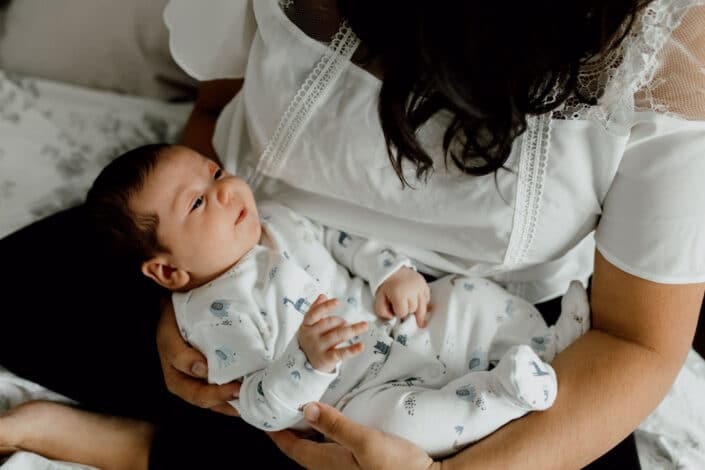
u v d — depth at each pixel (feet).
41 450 2.77
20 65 4.08
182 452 2.73
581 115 2.17
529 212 2.38
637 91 2.11
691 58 2.04
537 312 2.83
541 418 2.38
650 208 2.21
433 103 2.12
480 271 2.81
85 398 2.86
